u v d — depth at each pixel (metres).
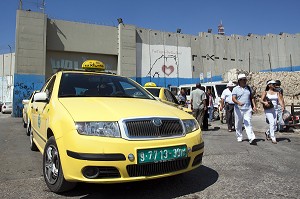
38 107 4.96
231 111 9.84
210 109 14.24
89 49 23.33
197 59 28.58
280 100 7.50
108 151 2.90
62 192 3.42
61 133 3.17
